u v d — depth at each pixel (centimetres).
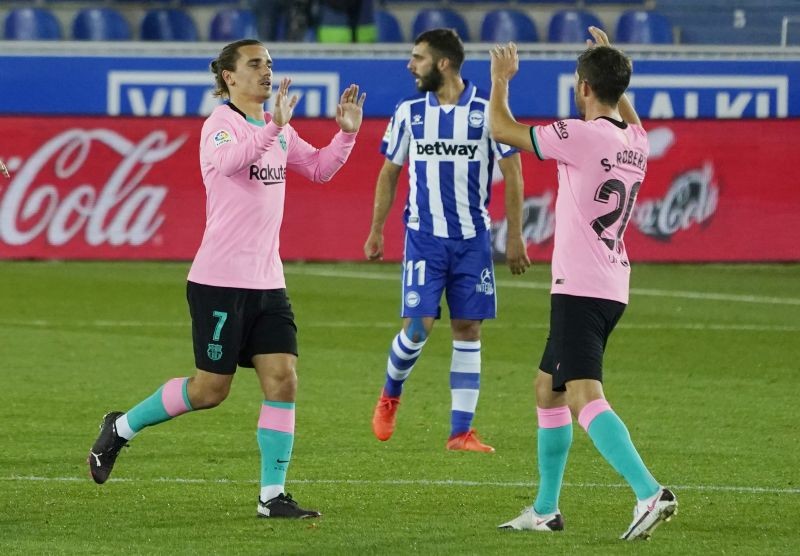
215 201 2042
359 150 5841
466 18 7294
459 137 2642
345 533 1955
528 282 5362
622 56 1936
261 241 2053
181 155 5784
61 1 7181
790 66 5975
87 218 5750
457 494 2245
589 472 2422
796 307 4784
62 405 3031
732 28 7262
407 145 2719
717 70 5956
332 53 5844
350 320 4397
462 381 2638
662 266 5875
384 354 3800
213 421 2872
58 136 5728
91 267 5575
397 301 4819
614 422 1841
